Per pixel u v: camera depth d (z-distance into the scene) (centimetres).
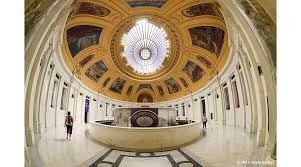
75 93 2173
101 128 1109
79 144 1011
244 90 1462
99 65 2570
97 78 2745
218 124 2111
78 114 2278
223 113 2006
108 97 3097
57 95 1684
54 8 795
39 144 936
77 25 1698
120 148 962
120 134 994
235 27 1021
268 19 586
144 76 3056
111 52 2486
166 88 3375
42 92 1216
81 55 2092
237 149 838
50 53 1225
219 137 1192
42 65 1139
